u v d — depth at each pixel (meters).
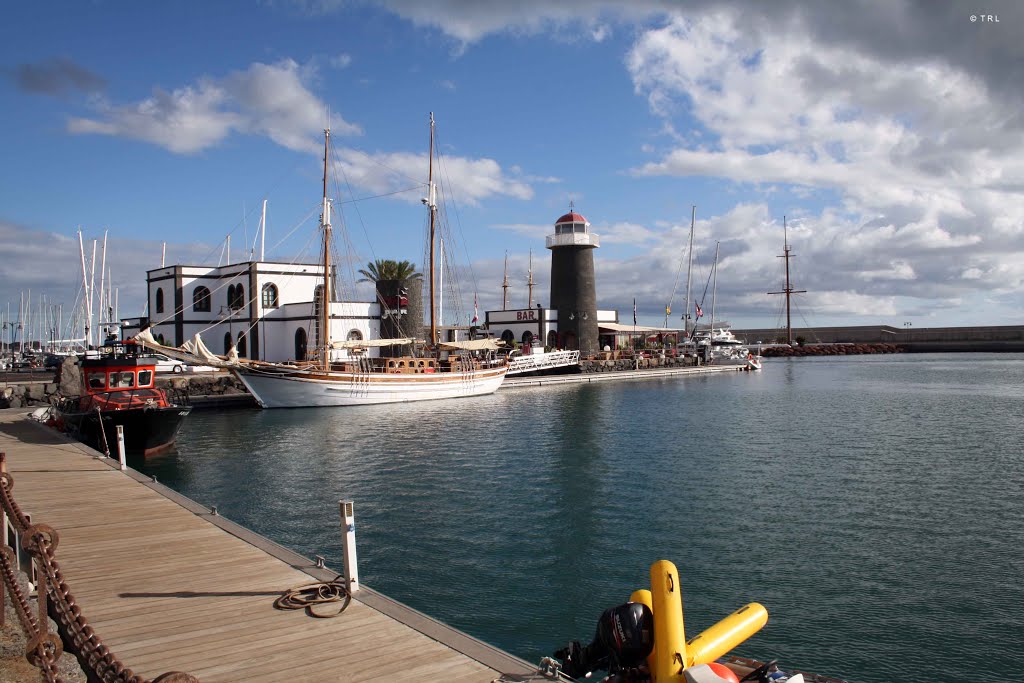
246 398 52.66
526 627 13.40
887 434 37.75
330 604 9.18
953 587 15.06
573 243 87.31
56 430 30.31
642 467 28.39
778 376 92.00
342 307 65.94
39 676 7.31
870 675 11.43
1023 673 11.45
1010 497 22.92
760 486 24.73
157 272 68.94
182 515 14.39
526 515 21.02
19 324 118.94
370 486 25.08
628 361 91.62
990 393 62.62
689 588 15.12
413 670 7.25
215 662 7.49
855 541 18.30
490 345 66.06
